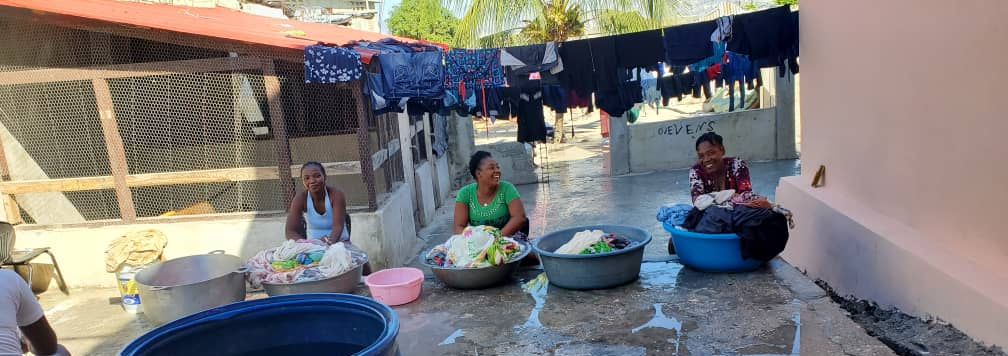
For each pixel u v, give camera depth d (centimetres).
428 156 1034
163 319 383
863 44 411
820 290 349
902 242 357
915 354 298
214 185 689
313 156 783
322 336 247
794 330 304
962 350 290
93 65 591
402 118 841
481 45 1160
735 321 319
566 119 2172
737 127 1242
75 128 642
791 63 535
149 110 626
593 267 369
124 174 589
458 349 316
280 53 558
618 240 395
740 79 612
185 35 557
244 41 555
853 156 436
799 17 506
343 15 1506
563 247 386
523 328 333
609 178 1201
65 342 428
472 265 387
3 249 537
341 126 748
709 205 391
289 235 499
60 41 603
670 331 314
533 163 1223
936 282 322
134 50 639
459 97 627
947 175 338
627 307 348
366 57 552
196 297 380
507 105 653
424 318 359
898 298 359
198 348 233
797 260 504
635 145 1232
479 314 357
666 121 1232
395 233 671
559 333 323
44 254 596
